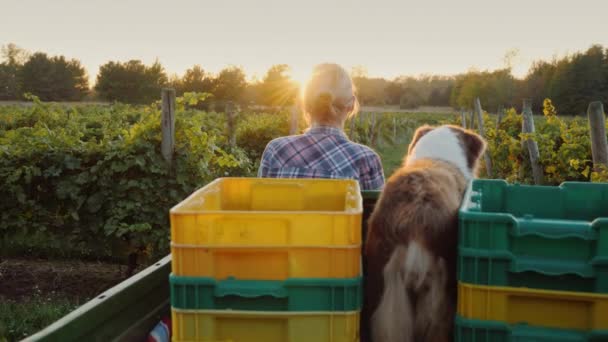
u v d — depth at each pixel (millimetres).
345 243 1832
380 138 35562
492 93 70312
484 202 2775
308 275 1853
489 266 1842
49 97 85250
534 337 1829
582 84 67875
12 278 7836
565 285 1808
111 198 7418
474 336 1871
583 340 1802
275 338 1891
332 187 2660
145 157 7414
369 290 2277
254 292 1847
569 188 2711
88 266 8602
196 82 74375
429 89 94938
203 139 7727
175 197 7449
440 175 2439
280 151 3258
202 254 1844
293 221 1835
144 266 8102
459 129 3350
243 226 1847
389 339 2168
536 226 1812
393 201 2230
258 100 74188
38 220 7570
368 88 94250
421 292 2148
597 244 1778
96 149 7449
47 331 1765
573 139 9539
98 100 87875
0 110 23094
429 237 2119
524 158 10859
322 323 1863
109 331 2154
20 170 7211
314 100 3242
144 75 84125
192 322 1870
